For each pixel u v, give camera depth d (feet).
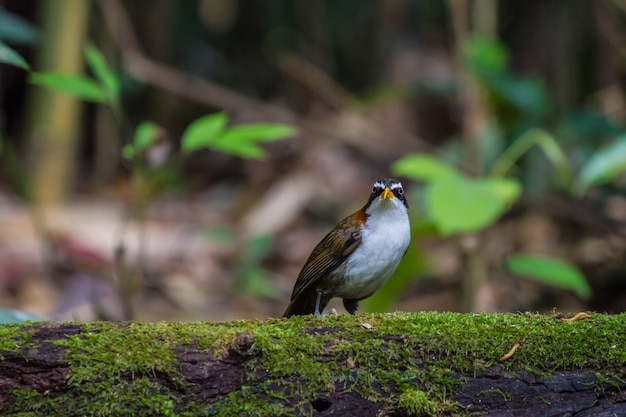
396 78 62.34
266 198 55.83
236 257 48.42
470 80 39.04
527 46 58.95
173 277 45.16
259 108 53.52
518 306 43.91
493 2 45.11
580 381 18.06
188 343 17.66
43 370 17.19
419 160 29.73
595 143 46.55
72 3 47.32
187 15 70.13
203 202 59.16
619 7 48.21
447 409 17.78
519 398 17.93
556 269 31.86
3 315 21.18
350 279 23.98
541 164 45.09
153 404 17.19
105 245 44.83
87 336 17.61
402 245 24.14
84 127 66.59
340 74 69.21
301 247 50.75
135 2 62.64
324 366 17.72
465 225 26.84
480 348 18.17
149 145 29.78
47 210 48.44
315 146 57.26
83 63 51.96
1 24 35.14
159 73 50.57
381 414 17.67
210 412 17.25
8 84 63.36
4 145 42.78
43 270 41.50
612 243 46.11
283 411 17.38
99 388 17.16
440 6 64.54
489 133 42.93
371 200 24.27
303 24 66.03
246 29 71.72
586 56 54.19
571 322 19.13
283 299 45.24
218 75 70.28
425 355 18.11
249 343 17.39
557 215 47.14
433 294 45.47
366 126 55.11
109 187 60.23
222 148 27.37
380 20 65.00
